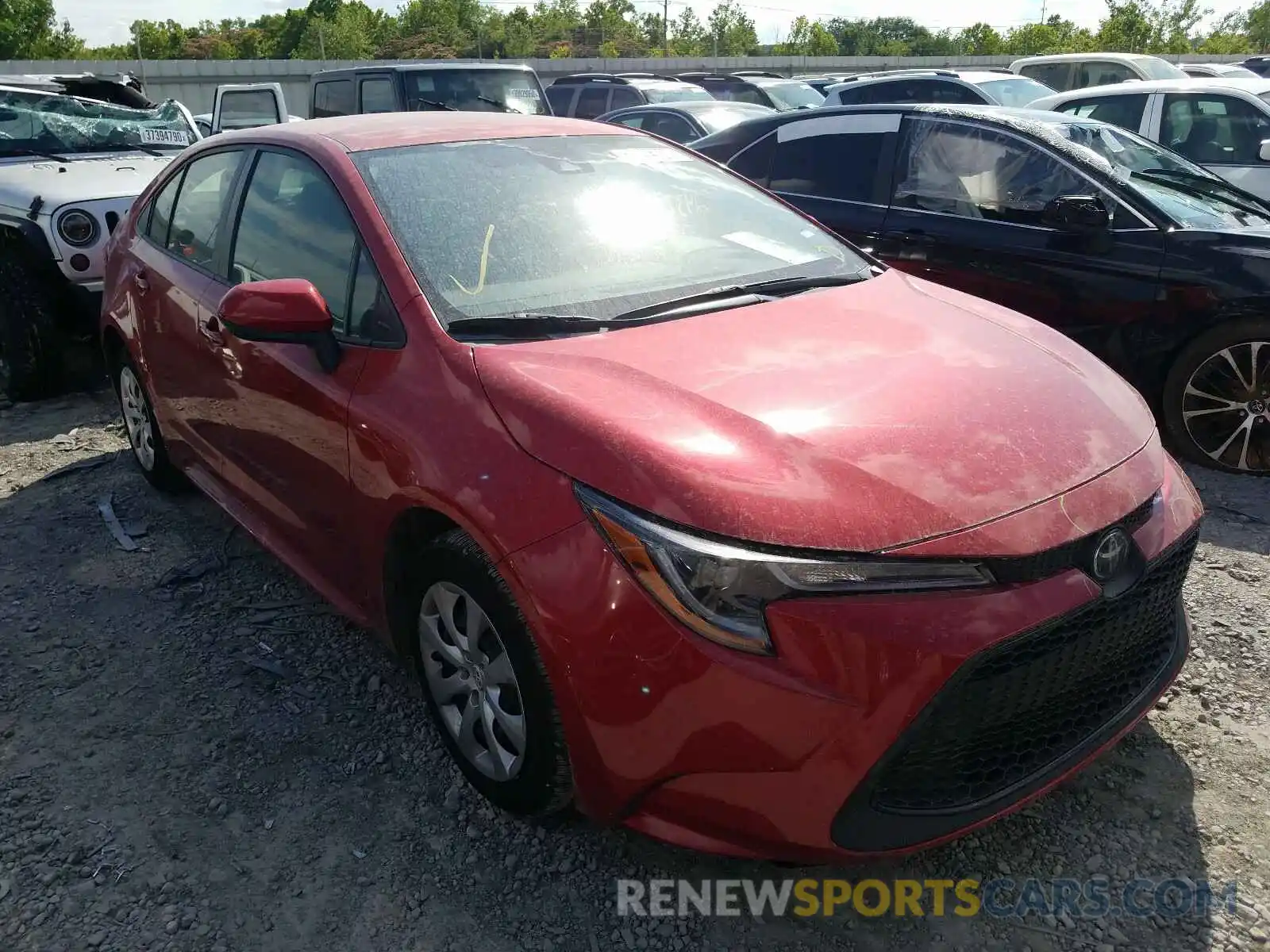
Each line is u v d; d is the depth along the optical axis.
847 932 2.19
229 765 2.71
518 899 2.28
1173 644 2.50
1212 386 4.50
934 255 5.12
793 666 1.90
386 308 2.65
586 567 2.03
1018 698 2.04
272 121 11.81
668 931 2.20
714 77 15.08
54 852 2.41
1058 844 2.40
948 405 2.30
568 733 2.12
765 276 3.07
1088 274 4.66
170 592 3.60
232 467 3.44
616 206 3.15
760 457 2.07
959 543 1.96
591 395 2.24
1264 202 5.17
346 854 2.41
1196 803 2.50
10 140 6.65
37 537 4.05
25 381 5.68
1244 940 2.13
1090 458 2.24
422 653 2.57
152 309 3.81
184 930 2.20
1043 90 10.35
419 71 10.59
